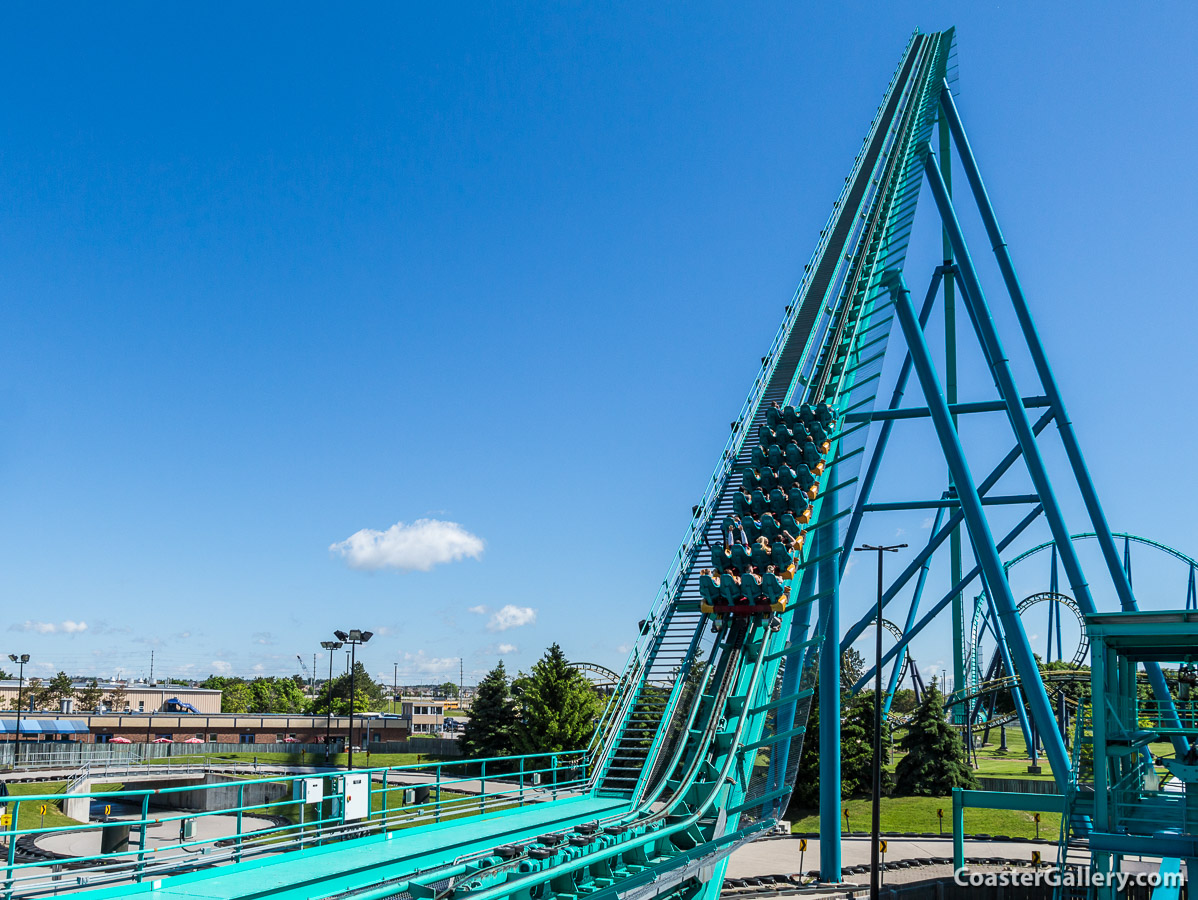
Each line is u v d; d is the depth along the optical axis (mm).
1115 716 24172
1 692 161875
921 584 68500
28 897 15539
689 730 27484
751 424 39531
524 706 83125
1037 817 57062
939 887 41594
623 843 19922
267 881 17406
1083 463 45688
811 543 33625
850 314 43281
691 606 33188
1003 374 45188
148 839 55281
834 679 42938
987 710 117438
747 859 50188
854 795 73250
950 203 50219
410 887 16859
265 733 121562
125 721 117812
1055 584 90438
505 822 23844
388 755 104188
